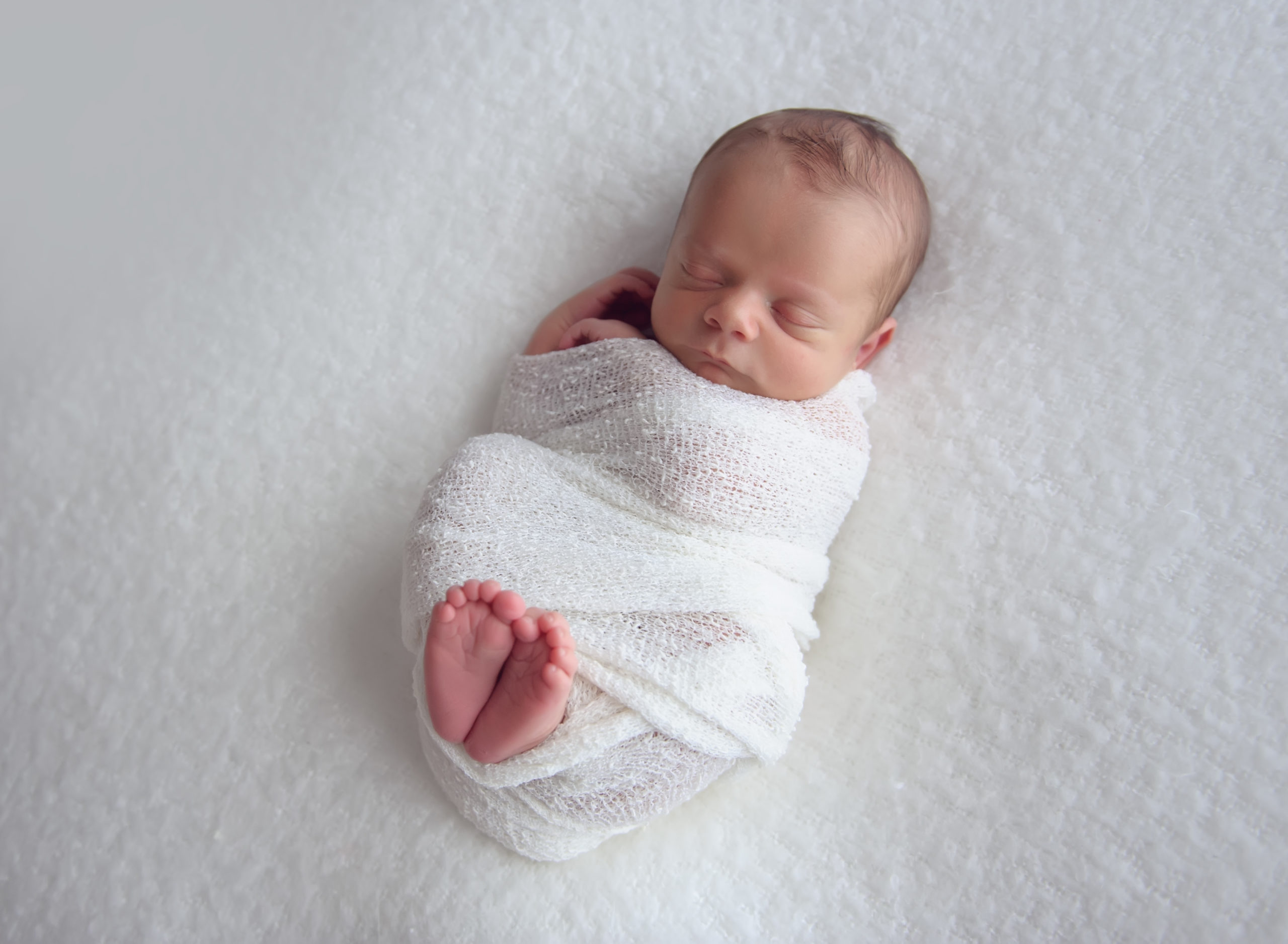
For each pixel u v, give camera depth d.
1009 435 1.22
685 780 1.07
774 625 1.09
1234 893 1.02
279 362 1.39
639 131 1.42
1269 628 1.07
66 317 1.46
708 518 1.12
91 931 1.19
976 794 1.13
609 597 1.04
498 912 1.12
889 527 1.26
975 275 1.29
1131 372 1.18
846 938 1.12
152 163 1.52
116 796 1.24
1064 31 1.31
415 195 1.43
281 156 1.47
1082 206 1.26
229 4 1.56
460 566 1.05
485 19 1.46
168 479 1.36
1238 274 1.18
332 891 1.16
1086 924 1.06
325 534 1.33
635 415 1.15
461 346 1.39
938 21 1.36
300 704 1.25
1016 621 1.16
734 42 1.42
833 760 1.20
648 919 1.12
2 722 1.30
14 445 1.41
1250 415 1.13
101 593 1.33
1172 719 1.07
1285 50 1.23
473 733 0.99
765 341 1.16
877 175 1.16
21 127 1.54
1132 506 1.14
